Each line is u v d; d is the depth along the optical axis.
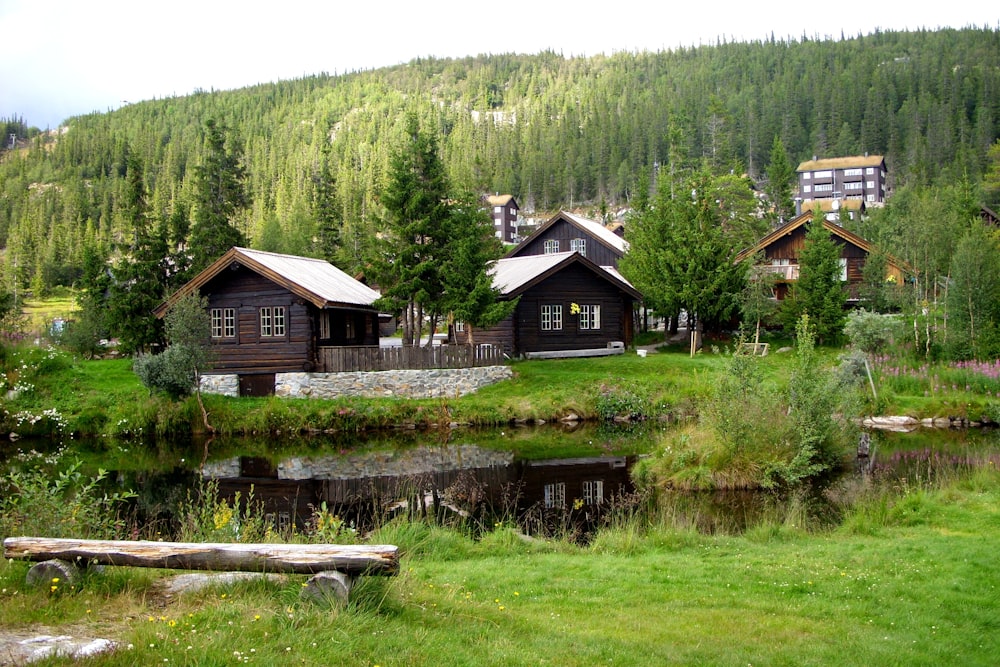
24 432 28.14
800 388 19.33
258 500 18.00
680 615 8.71
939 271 40.09
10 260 108.56
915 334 36.00
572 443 25.92
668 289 41.53
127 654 5.97
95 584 8.01
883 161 125.00
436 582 9.97
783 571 10.65
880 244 46.50
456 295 31.02
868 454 22.36
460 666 6.42
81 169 181.00
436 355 31.67
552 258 40.22
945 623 8.39
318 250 62.72
